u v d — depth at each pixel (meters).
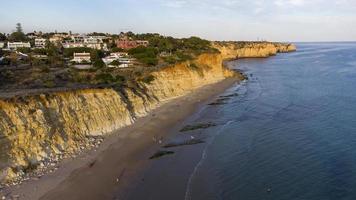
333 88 98.00
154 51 120.62
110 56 113.31
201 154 45.97
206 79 108.62
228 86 104.88
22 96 45.19
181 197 34.31
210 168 41.16
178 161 43.56
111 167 41.12
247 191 35.31
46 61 96.44
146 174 39.59
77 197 33.91
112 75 78.00
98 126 52.94
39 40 158.38
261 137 52.59
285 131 55.44
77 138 47.81
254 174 39.19
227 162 42.88
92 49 127.69
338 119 62.31
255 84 109.69
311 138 51.47
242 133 55.03
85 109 52.88
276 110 71.06
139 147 48.34
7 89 54.38
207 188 36.09
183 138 52.91
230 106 75.94
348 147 47.22
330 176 38.25
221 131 56.34
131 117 61.53
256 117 65.31
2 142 38.44
